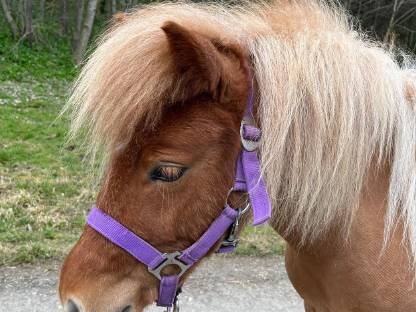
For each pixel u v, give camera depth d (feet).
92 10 44.04
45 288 11.22
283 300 11.35
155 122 4.72
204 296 11.27
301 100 4.98
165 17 5.07
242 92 4.86
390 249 5.28
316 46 5.18
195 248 5.05
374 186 5.37
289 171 5.04
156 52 4.61
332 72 5.07
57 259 12.41
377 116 5.15
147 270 5.16
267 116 4.90
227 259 12.94
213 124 4.80
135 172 4.86
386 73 5.35
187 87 4.70
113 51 4.75
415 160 5.41
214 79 4.60
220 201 4.93
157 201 4.87
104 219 4.99
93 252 5.06
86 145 5.30
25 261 12.22
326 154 5.01
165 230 4.93
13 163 18.84
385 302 5.30
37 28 45.98
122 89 4.62
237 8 5.93
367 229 5.29
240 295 11.40
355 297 5.47
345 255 5.38
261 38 5.23
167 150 4.72
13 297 10.84
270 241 13.92
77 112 5.10
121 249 5.01
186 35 4.30
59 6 52.19
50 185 16.72
